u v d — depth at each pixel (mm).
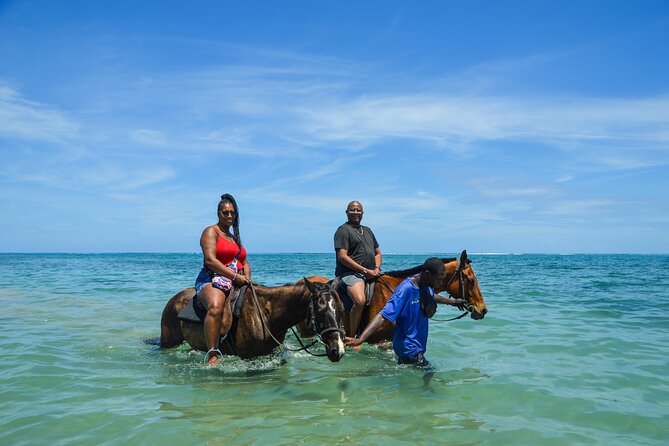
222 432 4023
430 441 3863
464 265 6879
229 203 6387
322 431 4051
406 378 5703
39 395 5035
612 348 7328
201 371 6031
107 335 8625
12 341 7941
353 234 7371
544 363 6434
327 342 5383
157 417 4367
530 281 22031
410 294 5953
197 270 38406
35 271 36562
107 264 58344
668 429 4145
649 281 21781
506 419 4363
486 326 9359
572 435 4000
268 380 5648
